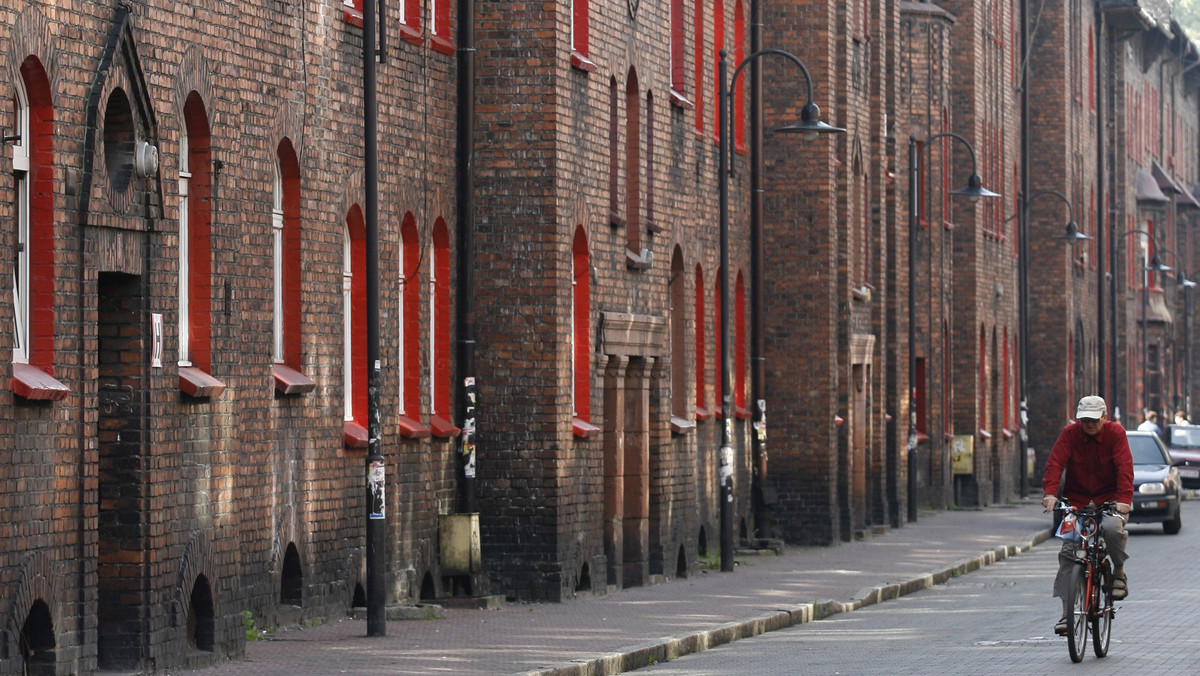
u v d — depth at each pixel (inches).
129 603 1352.1
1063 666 1470.2
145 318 1358.3
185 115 1471.5
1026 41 4849.9
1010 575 2586.1
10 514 1181.7
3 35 1173.1
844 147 3243.1
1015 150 5113.2
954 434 4453.7
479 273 2069.4
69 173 1259.8
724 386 2519.7
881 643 1726.1
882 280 3602.4
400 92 1899.6
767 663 1585.9
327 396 1737.2
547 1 2060.8
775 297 3137.3
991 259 4697.3
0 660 1161.4
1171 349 7426.2
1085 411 1541.6
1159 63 7524.6
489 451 2073.1
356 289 1845.5
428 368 1990.7
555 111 2058.3
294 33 1648.6
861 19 3427.7
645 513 2384.4
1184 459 5083.7
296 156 1660.9
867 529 3368.6
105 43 1306.6
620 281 2320.4
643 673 1526.8
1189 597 2121.1
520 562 2069.4
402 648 1552.7
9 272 1182.3
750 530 3011.8
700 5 2743.6
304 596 1689.2
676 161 2573.8
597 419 2241.6
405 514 1914.4
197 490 1445.6
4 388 1173.7
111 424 1354.6
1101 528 1539.1
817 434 3122.5
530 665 1445.6
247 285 1549.0
